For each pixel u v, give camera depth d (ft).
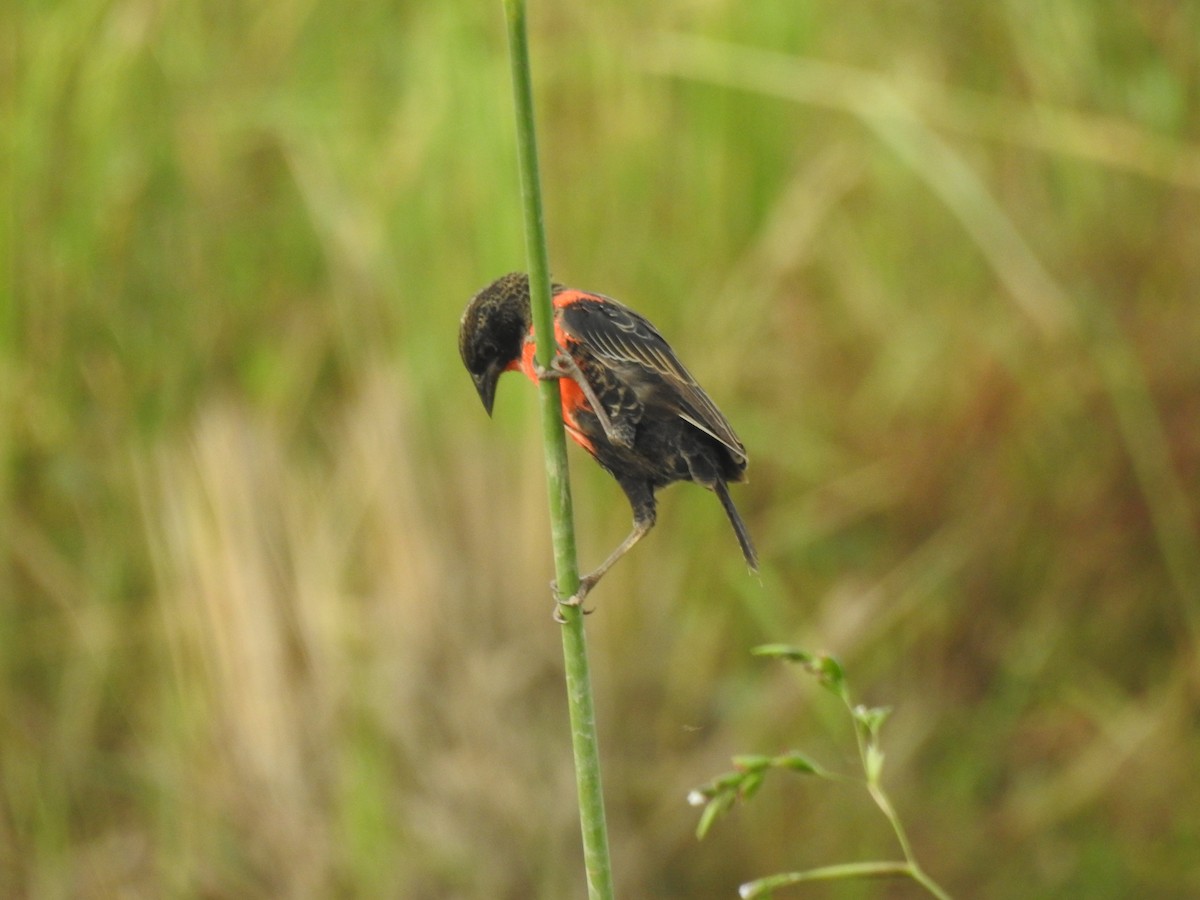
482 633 30.63
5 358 34.88
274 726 30.01
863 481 37.65
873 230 39.96
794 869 32.55
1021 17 41.19
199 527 30.45
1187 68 41.52
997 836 34.40
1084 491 37.55
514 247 33.60
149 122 37.09
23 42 36.60
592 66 36.37
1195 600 36.60
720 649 34.47
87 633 33.58
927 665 36.96
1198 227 39.81
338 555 30.58
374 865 29.58
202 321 35.94
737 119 36.73
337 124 36.88
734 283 36.22
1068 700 36.83
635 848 31.63
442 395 31.73
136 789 32.68
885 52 41.22
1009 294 39.17
